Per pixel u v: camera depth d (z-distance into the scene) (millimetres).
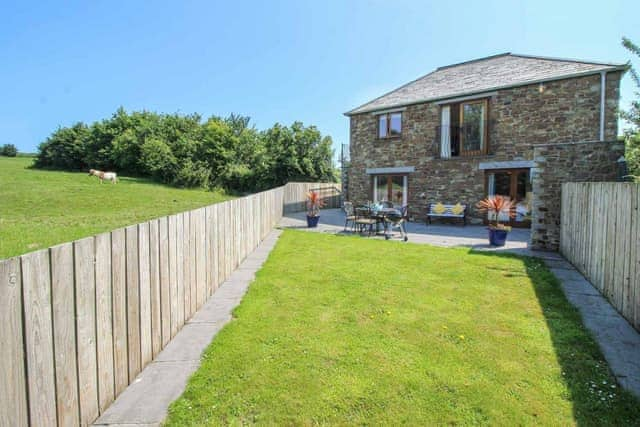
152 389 2434
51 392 1744
